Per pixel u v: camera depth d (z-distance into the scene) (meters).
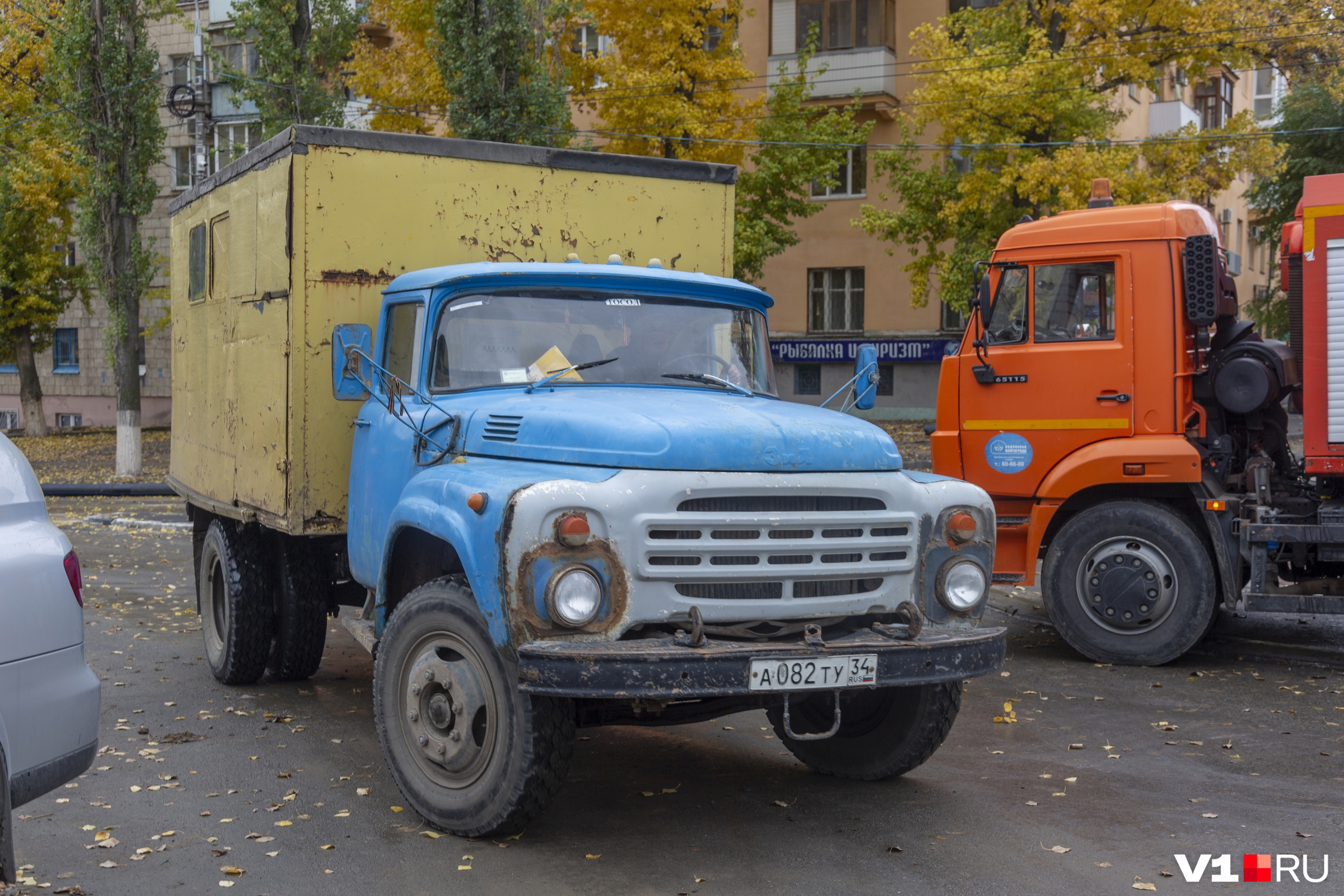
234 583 7.45
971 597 5.01
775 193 28.16
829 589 4.73
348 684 7.87
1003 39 24.19
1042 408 8.73
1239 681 7.98
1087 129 23.30
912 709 5.43
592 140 27.14
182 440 8.95
